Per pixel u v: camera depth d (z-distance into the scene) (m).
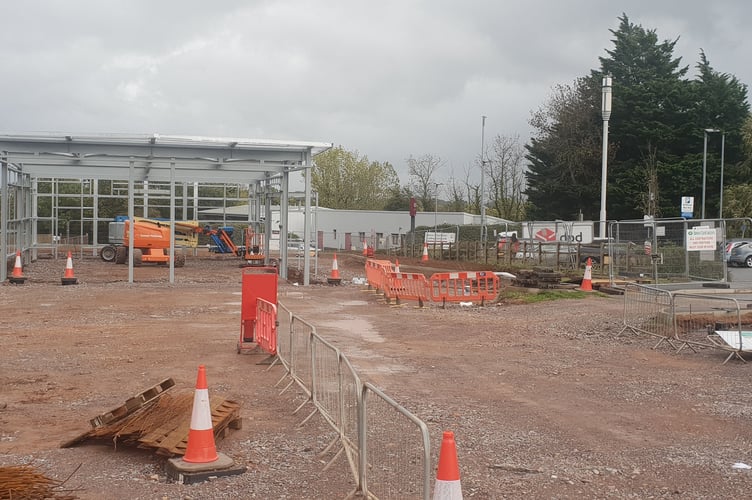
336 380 7.60
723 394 9.84
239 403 9.00
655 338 14.16
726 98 58.16
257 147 26.45
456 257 38.84
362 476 5.83
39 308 18.36
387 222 65.38
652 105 57.62
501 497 5.97
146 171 32.59
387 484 5.69
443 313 18.55
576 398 9.59
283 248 28.95
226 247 42.00
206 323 16.17
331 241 64.94
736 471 6.70
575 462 6.94
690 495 6.08
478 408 9.00
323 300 21.56
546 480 6.41
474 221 65.31
